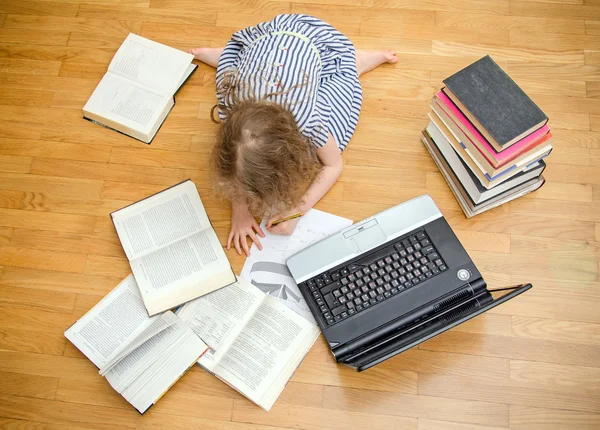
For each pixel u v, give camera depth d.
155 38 1.74
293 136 1.26
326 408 1.39
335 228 1.52
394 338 1.36
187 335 1.42
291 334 1.42
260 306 1.45
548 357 1.41
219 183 1.30
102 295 1.50
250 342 1.42
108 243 1.54
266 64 1.33
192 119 1.65
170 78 1.66
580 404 1.38
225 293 1.47
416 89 1.66
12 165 1.62
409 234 1.45
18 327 1.48
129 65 1.67
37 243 1.55
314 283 1.42
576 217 1.52
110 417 1.40
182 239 1.50
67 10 1.77
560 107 1.62
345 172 1.58
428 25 1.72
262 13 1.75
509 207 1.54
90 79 1.71
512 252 1.50
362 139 1.61
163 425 1.39
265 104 1.25
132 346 1.39
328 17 1.74
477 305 1.39
